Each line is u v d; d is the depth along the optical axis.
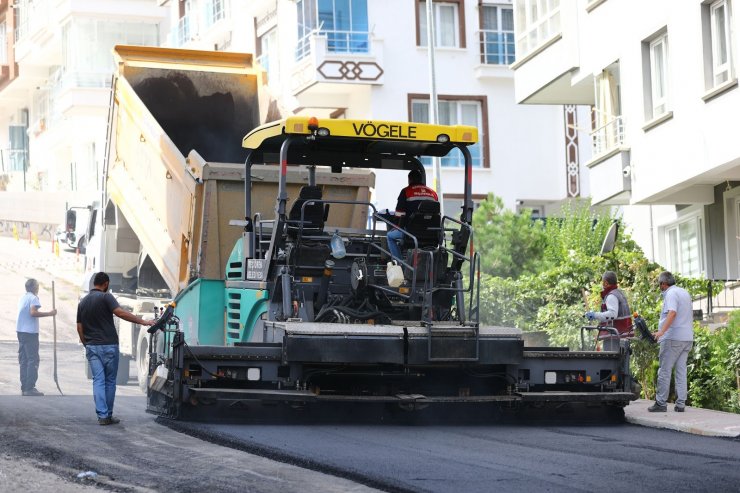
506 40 47.38
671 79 26.61
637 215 33.44
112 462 11.72
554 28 32.53
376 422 15.73
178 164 19.55
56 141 68.38
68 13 60.31
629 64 28.64
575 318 22.66
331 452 12.38
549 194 47.72
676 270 31.52
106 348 15.31
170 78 23.42
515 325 24.86
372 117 44.97
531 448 13.08
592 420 16.31
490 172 47.03
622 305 17.98
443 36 46.78
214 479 10.70
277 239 15.71
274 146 16.56
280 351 14.82
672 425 15.46
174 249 19.97
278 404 15.31
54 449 12.59
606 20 29.69
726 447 13.39
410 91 45.66
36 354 21.88
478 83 47.06
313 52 43.94
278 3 48.25
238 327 17.02
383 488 10.26
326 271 15.64
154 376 16.30
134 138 22.27
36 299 22.05
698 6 25.34
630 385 16.09
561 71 32.06
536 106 47.72
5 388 23.64
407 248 16.02
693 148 25.72
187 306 18.45
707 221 28.80
